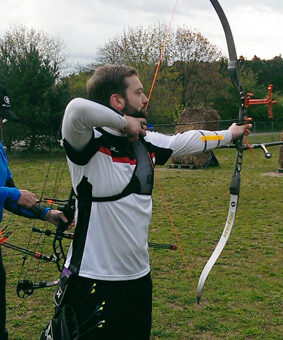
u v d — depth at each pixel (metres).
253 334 3.58
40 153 18.83
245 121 2.24
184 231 6.89
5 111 2.63
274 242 6.27
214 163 15.55
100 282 1.80
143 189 1.89
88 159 1.77
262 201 9.34
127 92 1.88
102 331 1.83
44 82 18.23
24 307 4.02
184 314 3.91
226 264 5.32
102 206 1.81
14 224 7.23
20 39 21.16
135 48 23.52
